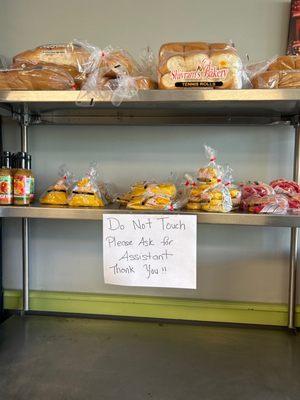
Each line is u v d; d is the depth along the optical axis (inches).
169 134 52.1
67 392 35.9
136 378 38.4
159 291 53.8
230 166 51.4
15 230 55.1
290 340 47.8
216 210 38.3
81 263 54.6
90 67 39.1
